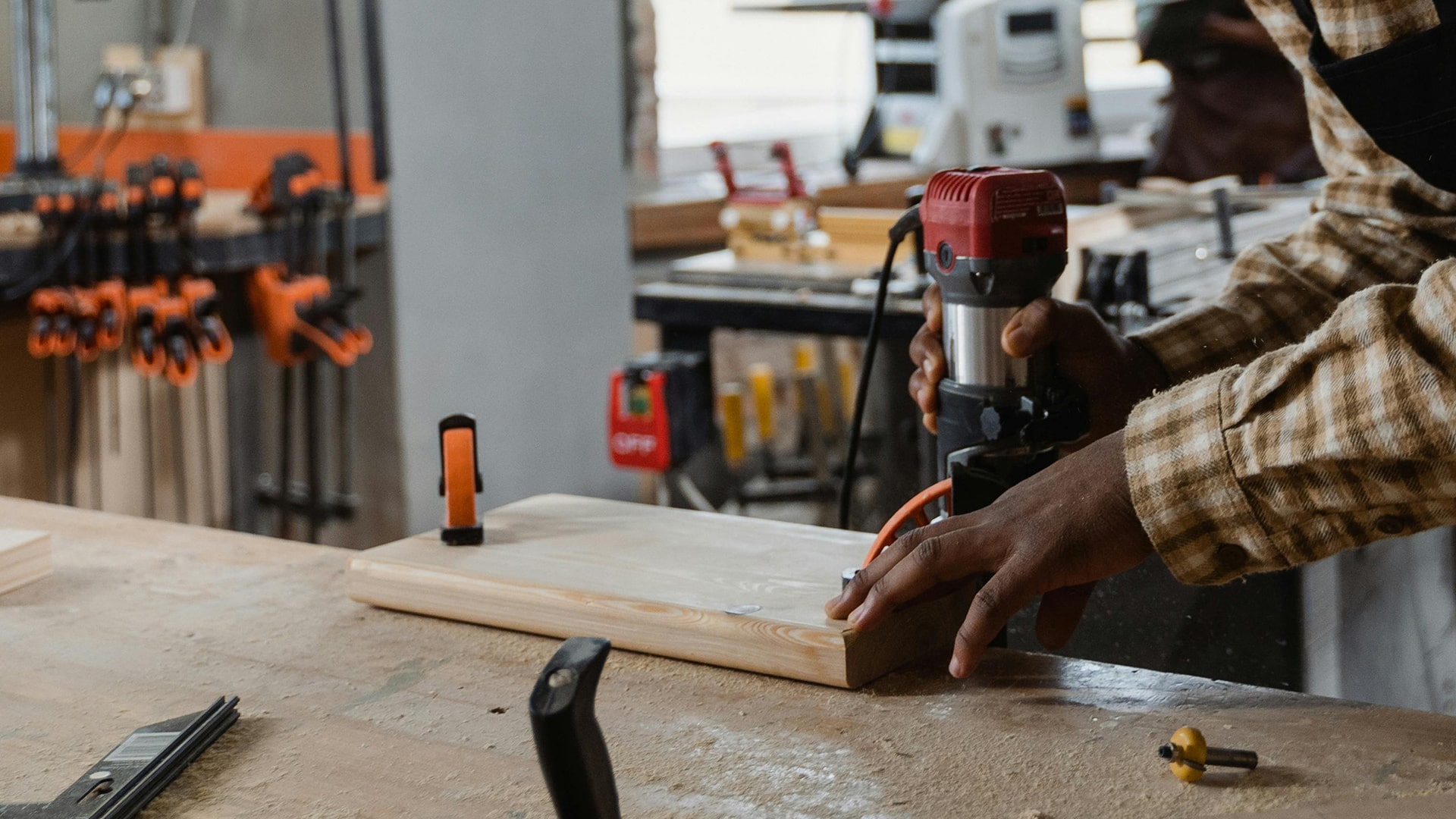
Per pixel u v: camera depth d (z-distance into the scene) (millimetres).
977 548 837
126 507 2869
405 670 924
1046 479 845
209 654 956
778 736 805
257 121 3039
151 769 752
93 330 2418
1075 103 4074
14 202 2416
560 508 1189
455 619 1017
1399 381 710
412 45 2928
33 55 2629
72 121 2984
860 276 2564
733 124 4867
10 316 2635
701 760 774
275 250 2670
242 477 3115
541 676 587
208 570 1143
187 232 2500
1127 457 808
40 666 935
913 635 914
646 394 2617
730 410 3299
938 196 1004
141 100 2988
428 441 3109
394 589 1034
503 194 3174
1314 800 704
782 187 2979
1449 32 996
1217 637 1522
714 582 977
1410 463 723
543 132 3236
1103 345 1033
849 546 1060
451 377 3145
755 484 3701
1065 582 828
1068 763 759
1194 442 787
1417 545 1678
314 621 1021
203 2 3086
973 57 3920
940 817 702
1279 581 1490
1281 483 763
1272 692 852
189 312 2525
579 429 3467
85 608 1052
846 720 827
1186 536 800
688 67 4711
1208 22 3588
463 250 3117
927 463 2580
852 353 3967
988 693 864
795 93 4992
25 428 2695
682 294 2594
